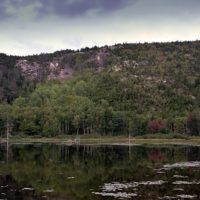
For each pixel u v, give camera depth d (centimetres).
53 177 5969
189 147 13100
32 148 12556
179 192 4684
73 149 12112
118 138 18762
